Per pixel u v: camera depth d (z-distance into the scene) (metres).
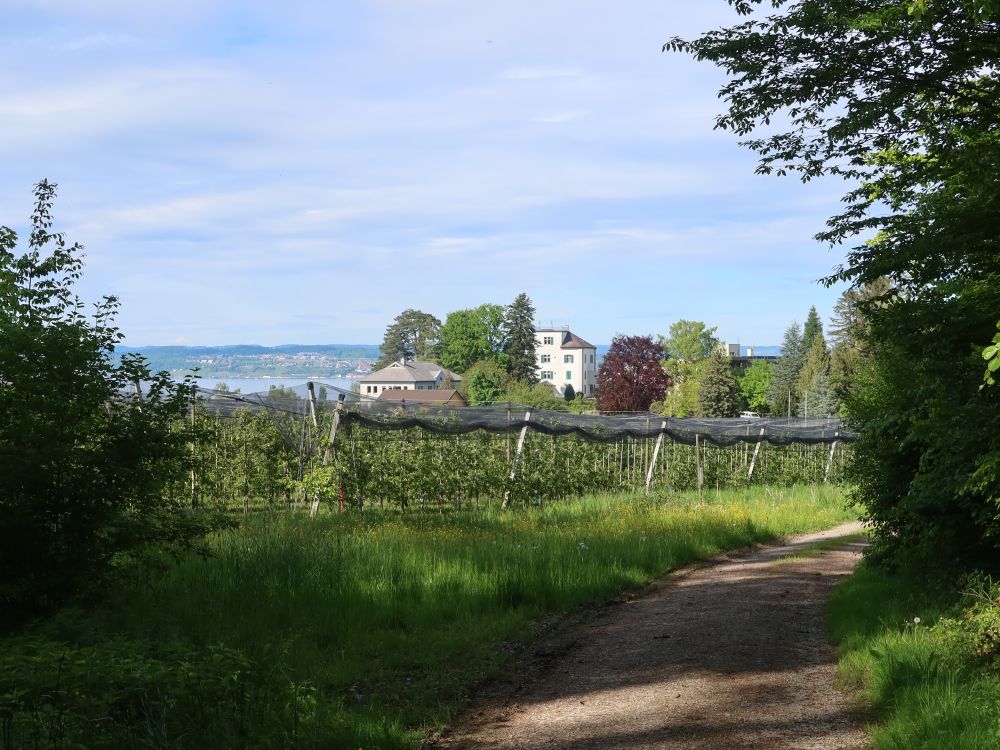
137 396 9.90
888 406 12.47
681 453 37.47
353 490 22.66
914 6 8.49
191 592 10.46
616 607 12.80
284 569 11.66
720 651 9.53
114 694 6.13
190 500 22.05
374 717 6.98
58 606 8.87
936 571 10.98
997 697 6.39
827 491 35.62
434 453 25.91
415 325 152.38
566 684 8.47
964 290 9.59
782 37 9.88
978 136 10.11
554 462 29.95
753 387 118.56
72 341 9.09
